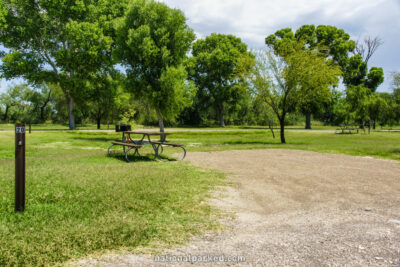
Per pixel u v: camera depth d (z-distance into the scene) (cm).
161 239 362
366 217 453
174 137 2678
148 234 371
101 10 3328
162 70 2195
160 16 2236
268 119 2667
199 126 5859
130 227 379
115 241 346
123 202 486
